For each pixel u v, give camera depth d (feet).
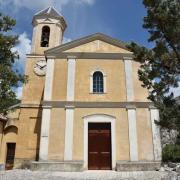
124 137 58.34
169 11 37.63
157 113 59.82
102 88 63.21
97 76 64.34
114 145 57.72
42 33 82.74
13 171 52.85
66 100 60.80
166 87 37.88
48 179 42.70
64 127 58.65
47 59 64.80
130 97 61.31
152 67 38.58
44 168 54.29
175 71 37.70
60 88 62.13
